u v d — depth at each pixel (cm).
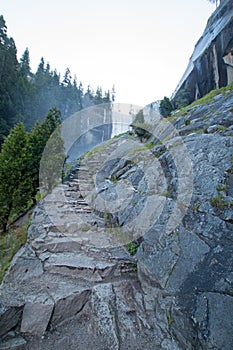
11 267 270
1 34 2252
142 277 252
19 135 550
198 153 302
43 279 256
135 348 189
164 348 182
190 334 163
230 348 136
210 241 194
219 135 310
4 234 434
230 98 457
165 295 204
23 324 205
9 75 1980
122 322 211
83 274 270
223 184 230
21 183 496
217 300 157
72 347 197
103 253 320
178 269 204
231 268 164
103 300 228
